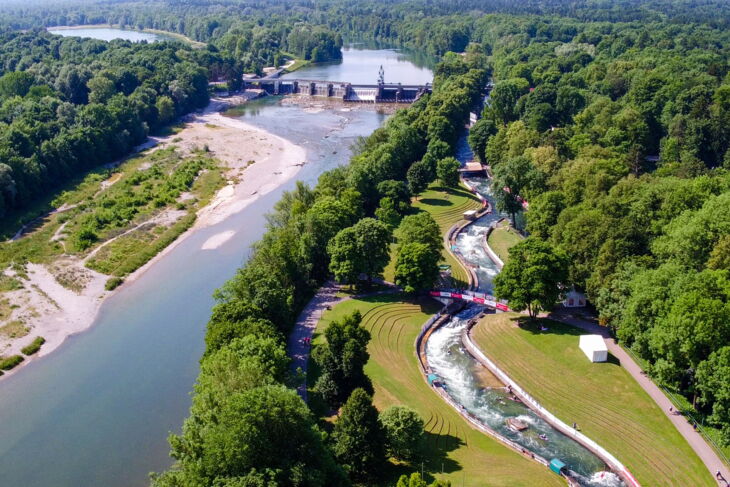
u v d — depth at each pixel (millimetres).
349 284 192000
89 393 150750
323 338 159250
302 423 96938
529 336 160125
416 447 113438
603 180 199125
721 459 115250
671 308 126500
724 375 111938
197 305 191000
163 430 137750
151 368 160625
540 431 131125
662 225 171125
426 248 180125
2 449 133000
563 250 168250
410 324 170750
